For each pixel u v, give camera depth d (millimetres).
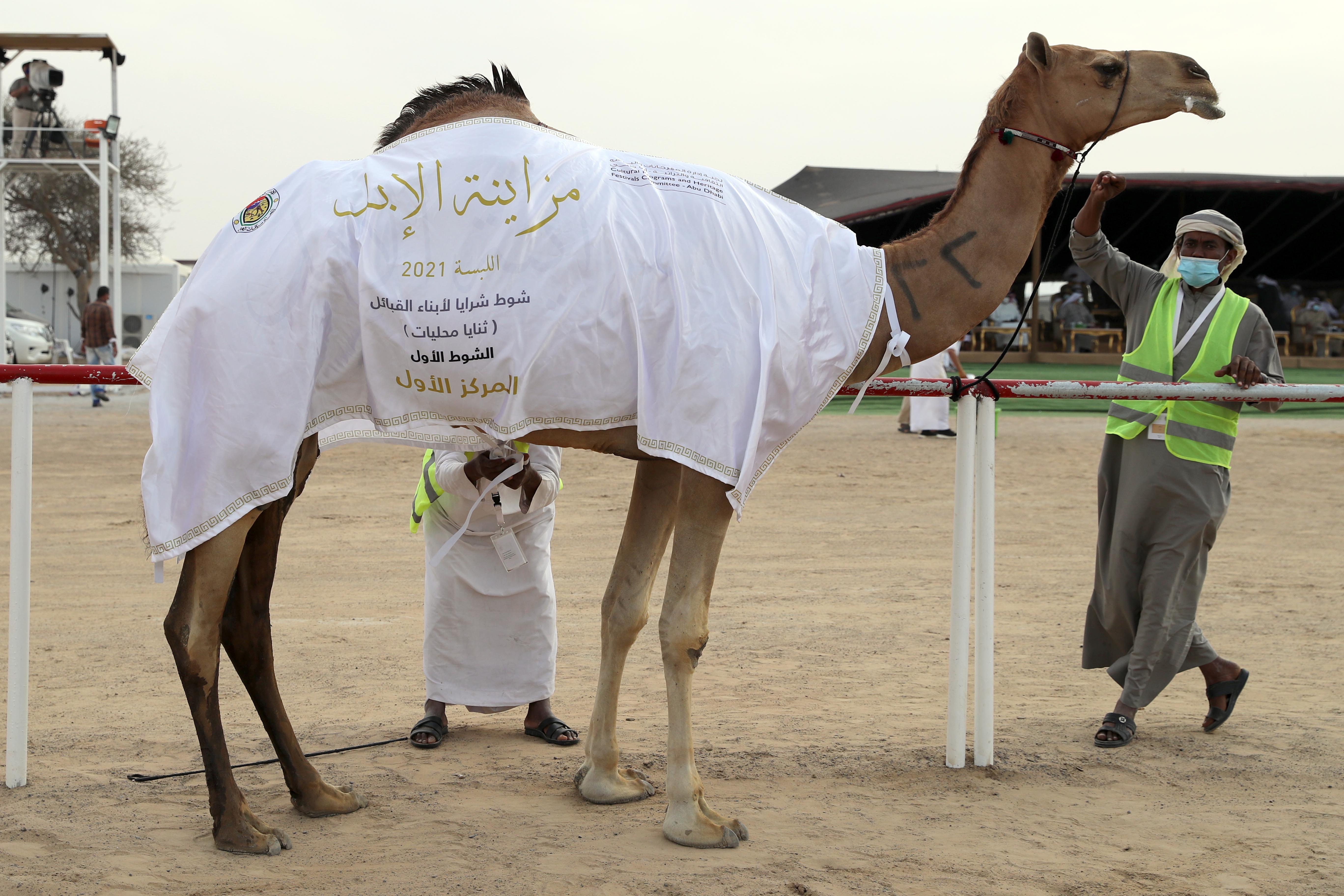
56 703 5957
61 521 11570
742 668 6812
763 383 4039
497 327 3980
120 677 6500
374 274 4016
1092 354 35938
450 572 5402
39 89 25938
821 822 4379
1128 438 5445
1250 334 5477
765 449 4238
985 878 3871
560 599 8633
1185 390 5012
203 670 4012
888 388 4789
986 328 36594
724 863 3959
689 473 4176
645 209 4145
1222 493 5395
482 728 5750
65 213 49125
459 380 4043
